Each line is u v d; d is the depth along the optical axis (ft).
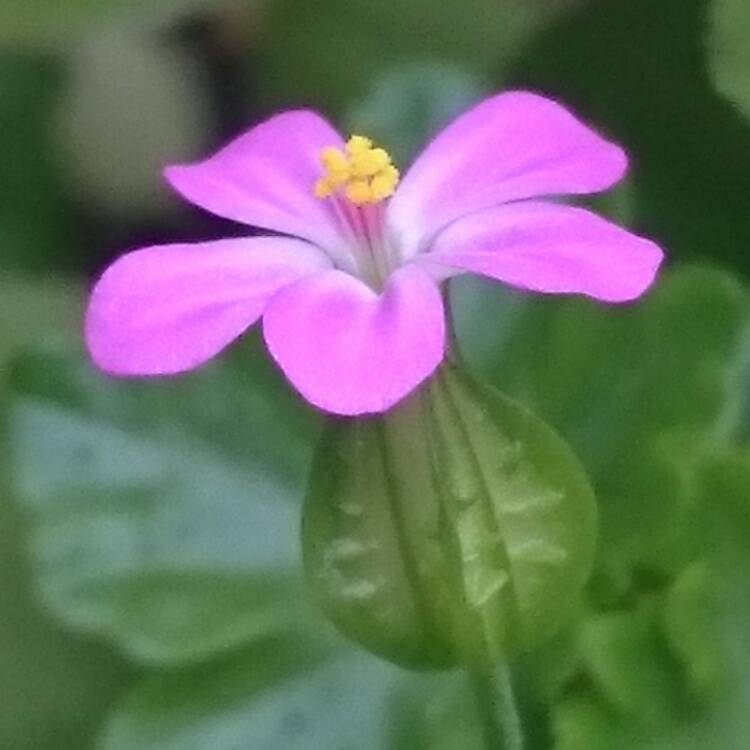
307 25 0.19
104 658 0.15
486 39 0.19
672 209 0.16
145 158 0.19
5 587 0.16
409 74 0.15
